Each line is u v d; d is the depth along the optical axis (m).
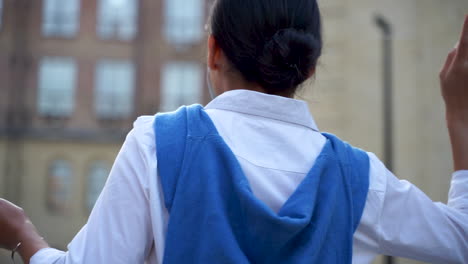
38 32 20.53
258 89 0.94
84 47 20.52
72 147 20.14
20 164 19.89
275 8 0.91
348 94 9.98
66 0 20.66
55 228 19.66
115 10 20.66
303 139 0.91
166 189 0.80
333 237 0.84
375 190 0.90
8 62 20.30
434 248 0.92
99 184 20.12
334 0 10.18
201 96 20.20
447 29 10.75
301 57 0.92
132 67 20.48
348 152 0.92
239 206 0.80
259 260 0.79
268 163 0.86
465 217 0.95
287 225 0.78
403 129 10.70
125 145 0.85
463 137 1.01
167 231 0.79
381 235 0.90
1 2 20.39
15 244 0.86
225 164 0.82
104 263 0.77
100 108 20.41
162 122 0.86
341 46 10.10
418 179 10.68
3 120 20.08
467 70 1.01
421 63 10.78
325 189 0.86
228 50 0.92
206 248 0.77
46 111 20.31
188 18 20.50
